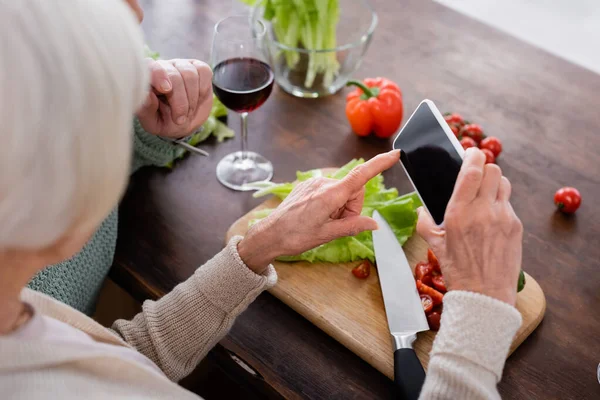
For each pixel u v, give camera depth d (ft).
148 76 1.76
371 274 3.69
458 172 2.84
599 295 3.65
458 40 5.60
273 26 5.25
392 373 3.21
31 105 1.42
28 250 1.76
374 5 5.97
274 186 4.11
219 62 4.07
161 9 5.79
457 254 2.67
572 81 5.21
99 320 4.93
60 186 1.56
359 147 4.64
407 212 3.83
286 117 4.89
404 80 5.17
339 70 4.94
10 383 1.92
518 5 9.54
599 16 9.44
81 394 2.03
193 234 3.98
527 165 4.45
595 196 4.24
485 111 4.89
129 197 4.18
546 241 3.94
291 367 3.31
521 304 3.48
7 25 1.40
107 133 1.57
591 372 3.27
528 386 3.20
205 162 4.48
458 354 2.44
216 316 3.14
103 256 3.67
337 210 3.22
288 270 3.69
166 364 3.08
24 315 2.07
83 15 1.51
